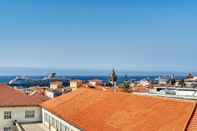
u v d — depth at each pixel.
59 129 52.94
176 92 64.56
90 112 45.84
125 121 36.94
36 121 66.44
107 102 46.62
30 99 67.69
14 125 64.06
